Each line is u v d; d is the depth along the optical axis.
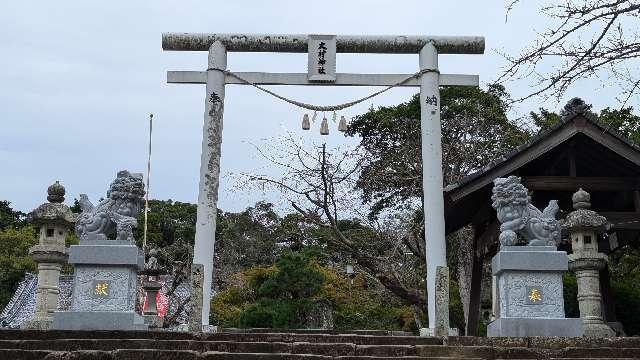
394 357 8.72
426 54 15.05
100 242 11.98
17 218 54.50
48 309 14.31
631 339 9.61
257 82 14.95
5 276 41.44
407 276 21.91
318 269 26.97
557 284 11.29
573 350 9.16
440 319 10.27
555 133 14.64
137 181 12.54
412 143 26.52
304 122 14.93
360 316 25.84
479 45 15.13
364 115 28.56
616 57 6.93
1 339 9.77
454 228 18.22
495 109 26.19
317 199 21.69
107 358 8.66
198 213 13.91
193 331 10.28
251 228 37.19
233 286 30.39
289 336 10.02
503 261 11.33
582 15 6.97
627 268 23.06
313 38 15.14
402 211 24.97
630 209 16.98
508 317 11.05
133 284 12.04
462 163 26.06
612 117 20.91
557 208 12.00
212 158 14.20
